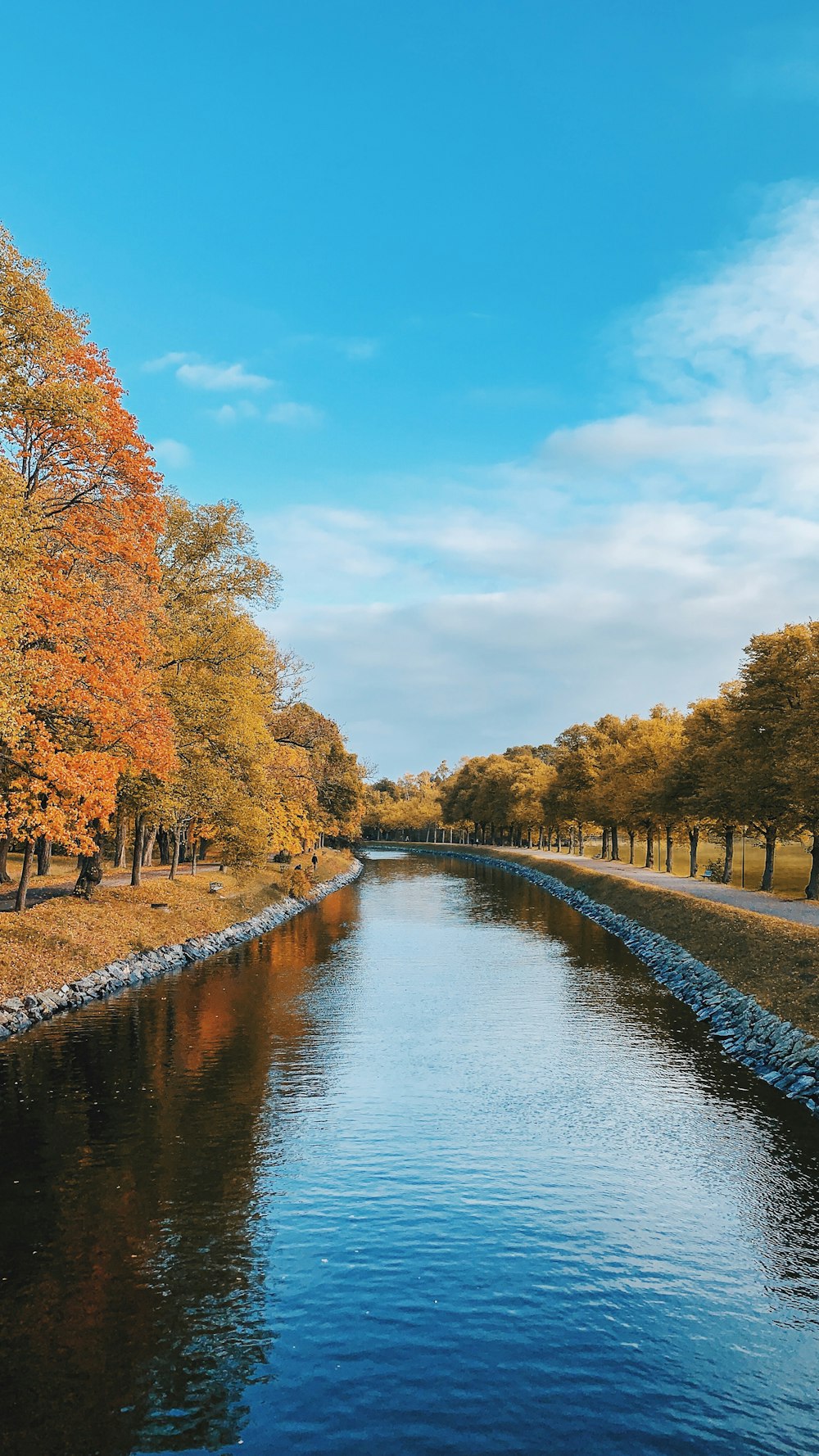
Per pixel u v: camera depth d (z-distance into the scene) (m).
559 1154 17.91
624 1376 10.95
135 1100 20.70
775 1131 19.19
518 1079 22.69
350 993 33.19
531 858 117.81
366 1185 16.27
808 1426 10.12
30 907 36.12
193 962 39.66
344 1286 12.80
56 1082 21.91
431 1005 31.20
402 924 55.88
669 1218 15.20
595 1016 29.67
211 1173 16.67
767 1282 13.20
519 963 40.16
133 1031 26.84
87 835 27.80
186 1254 13.68
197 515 43.09
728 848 70.19
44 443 28.42
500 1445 9.70
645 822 85.25
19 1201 15.38
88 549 29.22
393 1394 10.51
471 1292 12.74
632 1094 21.61
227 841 52.78
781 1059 23.44
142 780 38.97
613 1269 13.48
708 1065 24.06
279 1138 18.47
